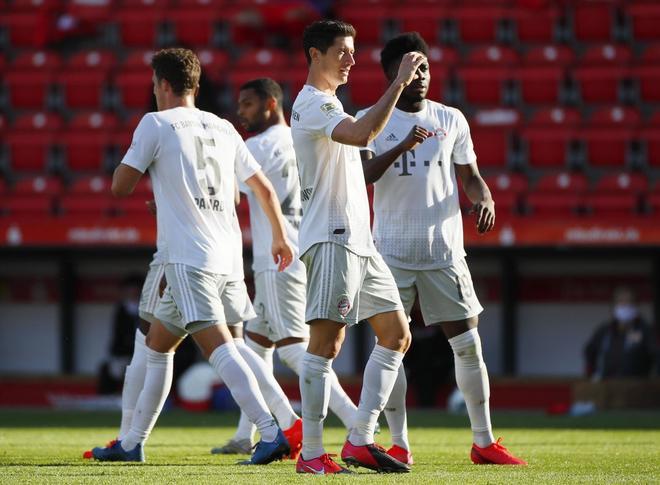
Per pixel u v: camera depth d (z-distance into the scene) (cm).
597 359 4797
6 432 3372
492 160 5778
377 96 6078
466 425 3759
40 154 5988
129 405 2420
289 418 2355
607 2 6594
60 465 2161
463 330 2253
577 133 5812
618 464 2227
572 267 5412
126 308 4969
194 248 2045
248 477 1861
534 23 6600
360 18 6619
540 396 5072
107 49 6788
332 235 1944
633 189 5581
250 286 5303
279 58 6319
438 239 2241
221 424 3825
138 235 5162
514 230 5038
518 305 5450
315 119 1930
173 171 2061
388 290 2008
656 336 5253
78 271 5591
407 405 5091
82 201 5619
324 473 1950
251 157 2180
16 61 6531
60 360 5538
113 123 6109
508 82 6156
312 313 1953
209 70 6209
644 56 6391
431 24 6606
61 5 6869
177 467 2105
